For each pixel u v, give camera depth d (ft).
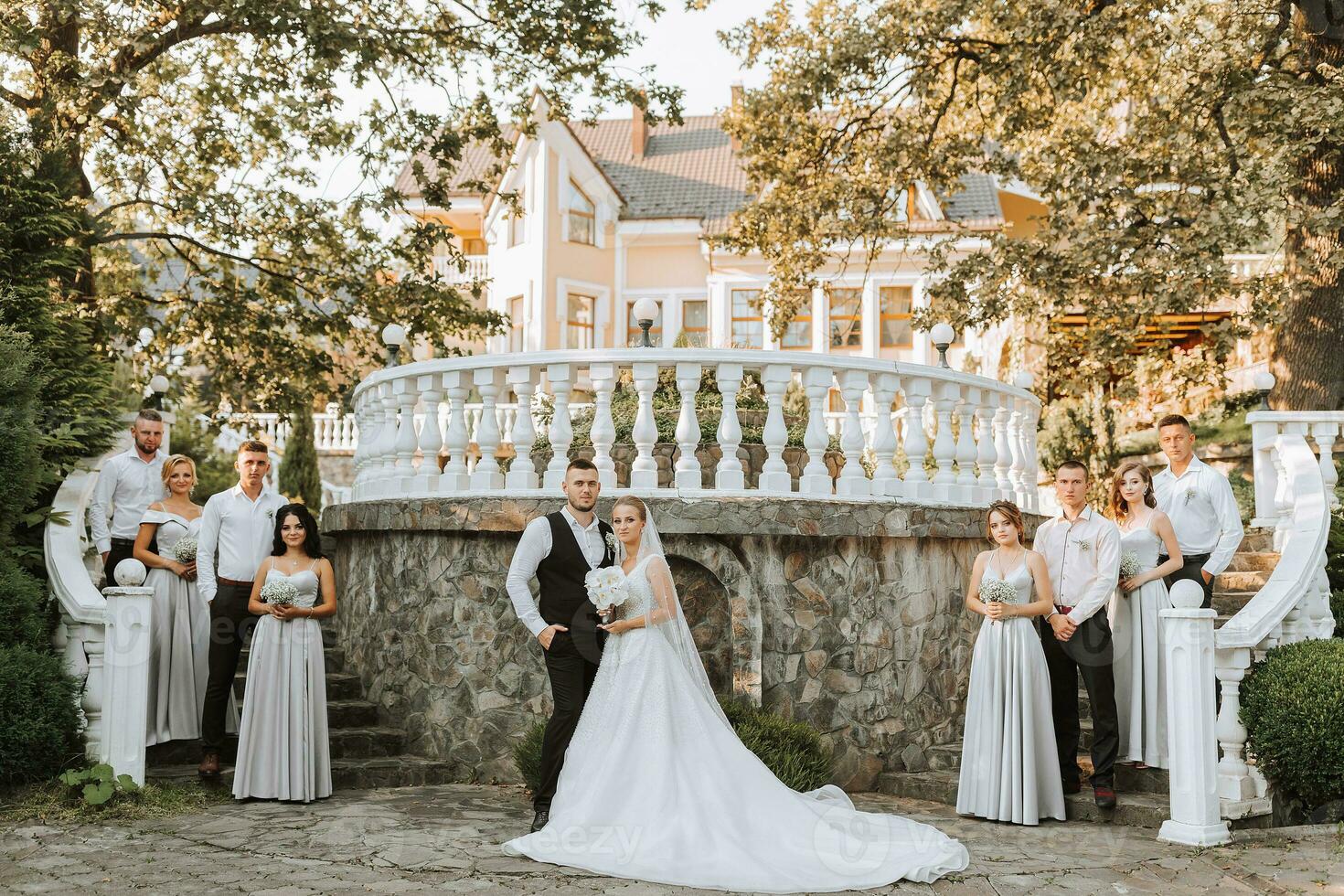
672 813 17.44
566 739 19.02
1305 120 41.01
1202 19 50.83
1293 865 17.12
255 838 18.34
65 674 21.30
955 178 53.98
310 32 40.78
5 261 28.07
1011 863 17.29
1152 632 20.62
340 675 27.20
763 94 53.47
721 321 87.97
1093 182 44.32
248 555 22.36
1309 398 46.14
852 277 85.35
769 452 23.73
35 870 16.37
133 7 43.75
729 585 22.72
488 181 51.65
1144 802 20.15
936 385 25.64
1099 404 56.24
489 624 23.85
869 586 23.86
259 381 52.95
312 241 52.13
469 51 49.73
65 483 25.67
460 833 18.83
